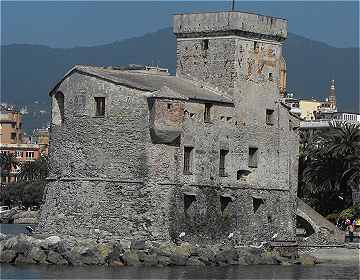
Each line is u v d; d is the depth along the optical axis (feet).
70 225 464.65
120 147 458.09
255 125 498.69
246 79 496.23
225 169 484.33
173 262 437.99
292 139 520.01
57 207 471.21
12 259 431.84
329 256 500.74
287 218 511.40
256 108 499.92
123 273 401.90
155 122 450.30
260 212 498.28
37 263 428.56
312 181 600.80
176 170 461.78
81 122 467.52
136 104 455.22
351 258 498.28
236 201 487.20
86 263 426.51
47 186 481.87
